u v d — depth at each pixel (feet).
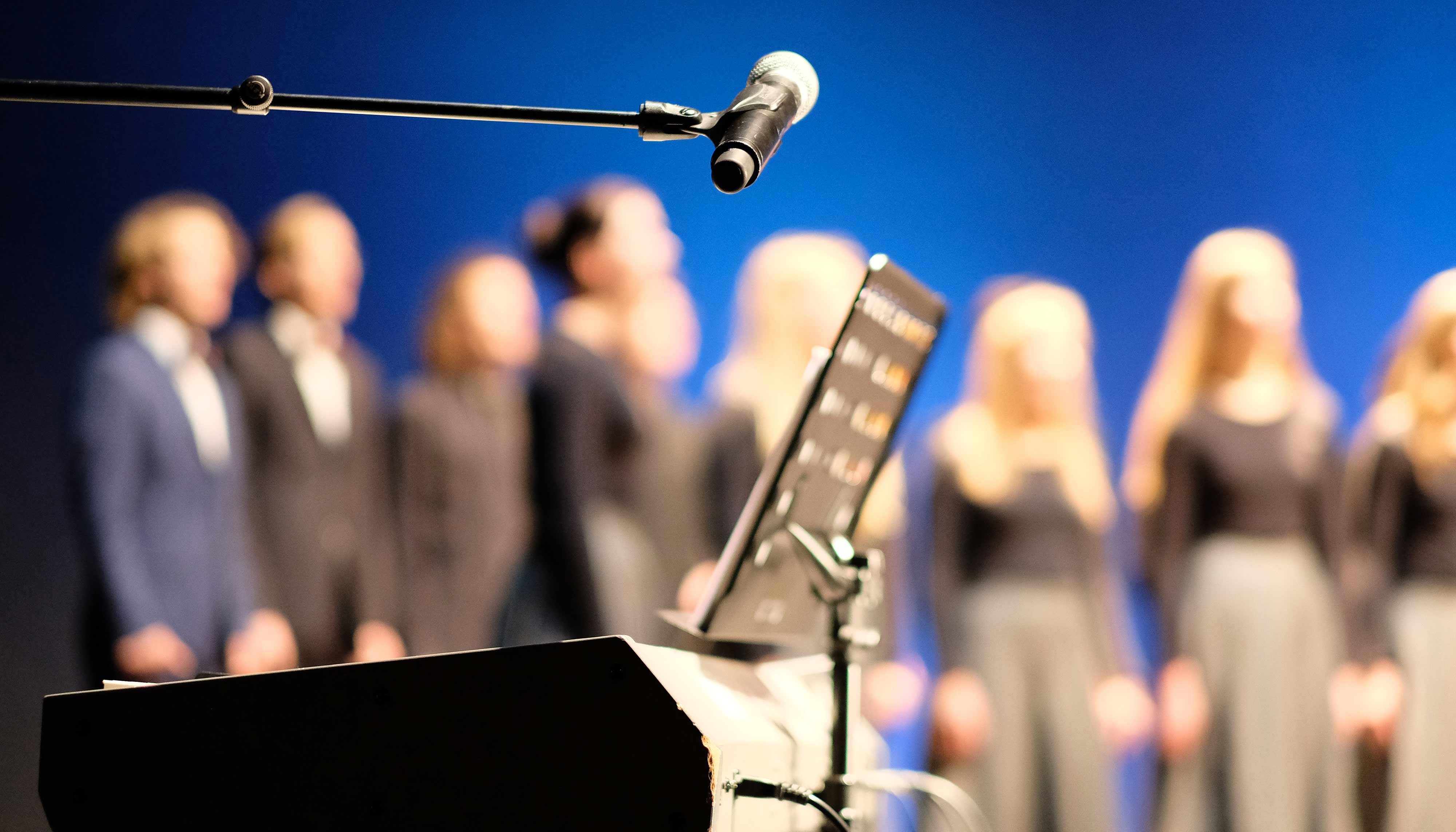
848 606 8.70
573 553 16.62
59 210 20.81
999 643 18.42
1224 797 18.52
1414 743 18.88
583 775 5.65
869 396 8.64
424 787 5.78
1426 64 21.42
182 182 21.13
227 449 17.65
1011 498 18.81
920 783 9.99
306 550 18.13
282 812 5.86
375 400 19.44
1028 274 22.16
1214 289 19.84
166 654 16.30
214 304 18.13
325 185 21.38
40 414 20.44
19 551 20.15
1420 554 19.21
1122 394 21.90
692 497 19.06
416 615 19.01
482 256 20.56
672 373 19.69
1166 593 19.02
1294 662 18.53
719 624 8.27
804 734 7.93
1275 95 21.72
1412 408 19.69
